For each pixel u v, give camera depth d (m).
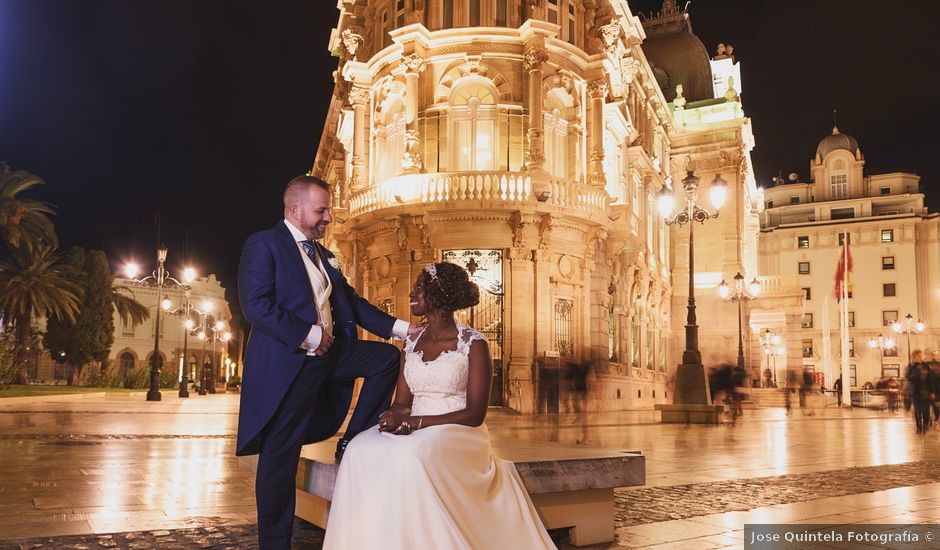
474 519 3.86
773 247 76.94
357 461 3.94
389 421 3.97
